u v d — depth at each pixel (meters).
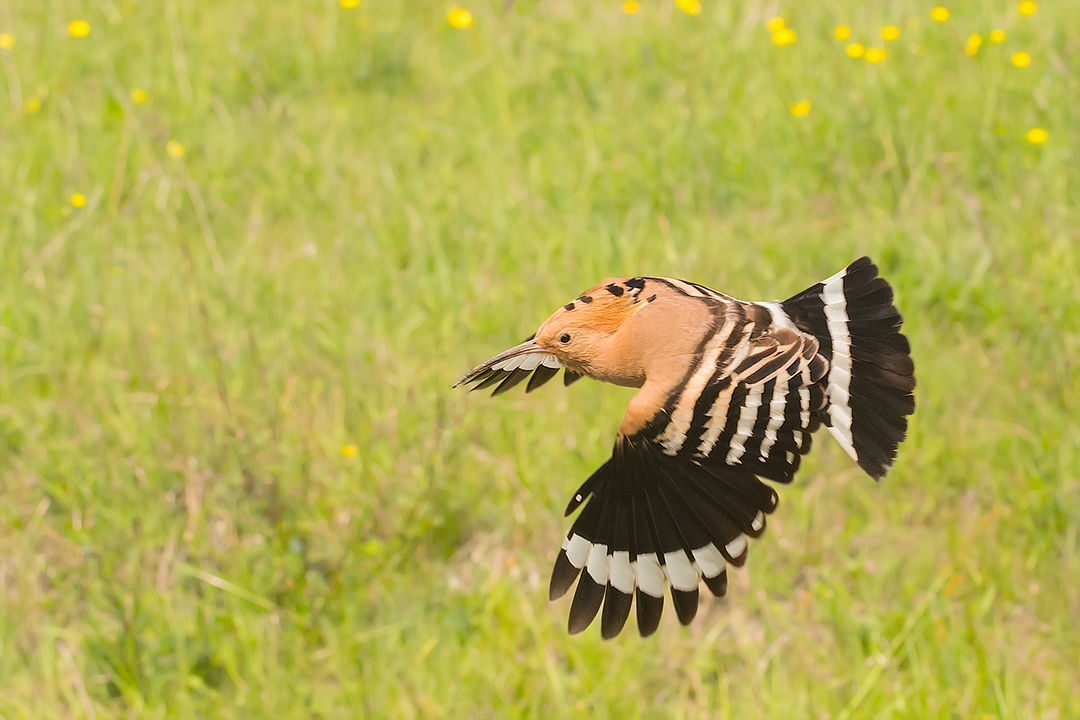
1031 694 9.21
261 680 9.50
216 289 12.81
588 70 16.25
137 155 15.17
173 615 9.88
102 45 17.41
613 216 13.69
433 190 14.49
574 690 9.41
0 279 13.20
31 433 11.27
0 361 12.15
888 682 9.23
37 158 15.14
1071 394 10.90
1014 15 15.93
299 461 10.62
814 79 15.25
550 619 9.87
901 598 9.89
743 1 17.16
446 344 11.87
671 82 15.96
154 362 12.07
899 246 12.63
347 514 10.44
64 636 9.91
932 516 10.44
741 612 9.91
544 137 15.30
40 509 10.74
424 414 11.05
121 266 13.48
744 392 5.66
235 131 15.73
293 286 12.91
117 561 10.24
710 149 14.45
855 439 5.86
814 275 12.59
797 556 10.15
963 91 14.55
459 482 10.72
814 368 5.69
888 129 14.07
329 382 11.63
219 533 10.44
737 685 9.45
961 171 13.69
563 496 10.59
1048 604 9.70
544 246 13.18
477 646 9.77
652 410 5.80
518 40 17.20
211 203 14.48
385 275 12.88
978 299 11.97
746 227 13.40
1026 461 10.51
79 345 12.28
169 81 16.55
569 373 7.12
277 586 10.05
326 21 17.73
